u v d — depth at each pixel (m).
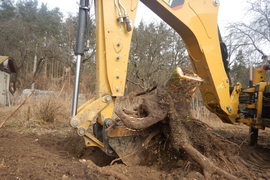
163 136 3.19
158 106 2.85
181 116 3.02
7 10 25.09
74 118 2.75
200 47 3.48
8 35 17.55
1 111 8.05
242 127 6.53
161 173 2.71
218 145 3.15
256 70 4.40
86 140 2.96
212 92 3.78
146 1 3.10
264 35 10.63
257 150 4.07
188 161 2.80
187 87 2.75
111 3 2.88
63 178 2.14
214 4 3.60
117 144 2.86
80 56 2.94
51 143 4.04
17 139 3.76
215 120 7.08
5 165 2.44
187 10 3.33
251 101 4.10
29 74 18.27
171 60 11.42
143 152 3.04
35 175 2.20
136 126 2.64
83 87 7.92
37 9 27.20
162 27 11.38
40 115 5.71
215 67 3.63
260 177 2.77
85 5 3.05
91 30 14.59
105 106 2.94
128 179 2.43
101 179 2.30
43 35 23.44
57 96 6.43
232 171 2.88
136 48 10.89
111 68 2.89
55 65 16.95
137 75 9.62
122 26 2.94
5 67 14.34
